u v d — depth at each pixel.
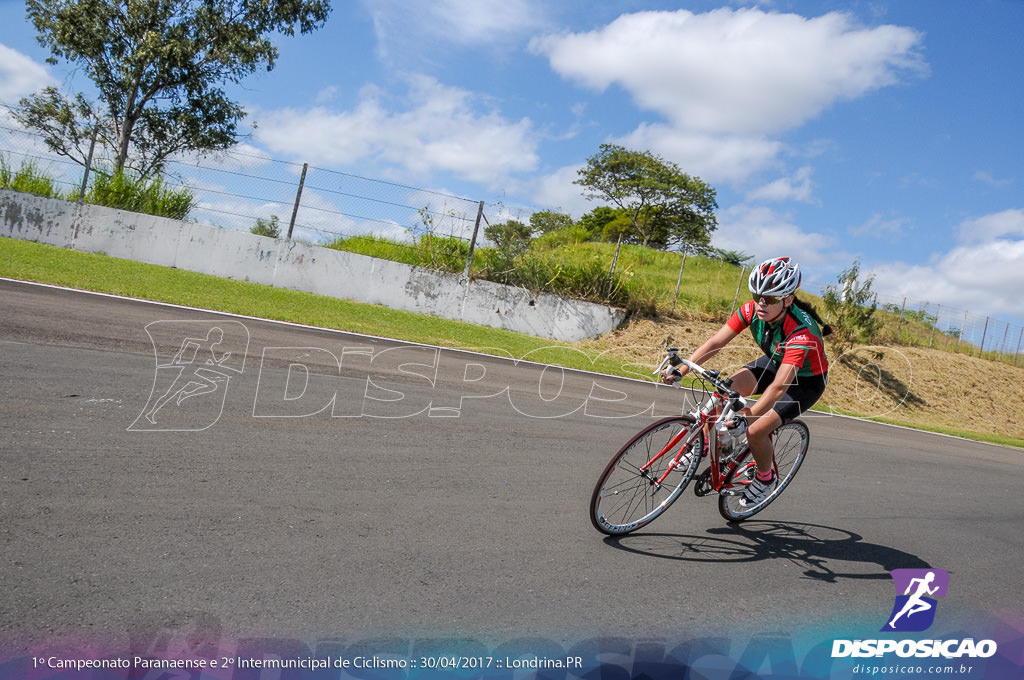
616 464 3.80
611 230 47.78
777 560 3.93
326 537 3.31
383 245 17.94
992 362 23.34
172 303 10.45
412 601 2.82
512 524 3.88
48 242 16.05
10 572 2.57
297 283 16.81
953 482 7.19
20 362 5.58
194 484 3.71
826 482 6.16
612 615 2.95
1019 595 3.83
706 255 27.69
